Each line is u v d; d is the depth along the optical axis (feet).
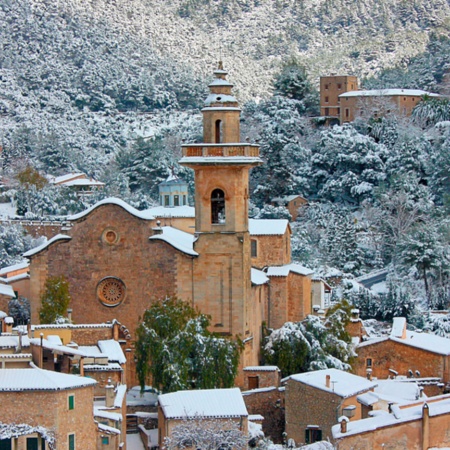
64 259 487.61
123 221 485.56
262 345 517.55
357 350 520.83
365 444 347.97
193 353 449.89
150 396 453.58
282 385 463.42
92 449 344.28
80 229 487.61
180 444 363.97
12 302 524.93
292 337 495.82
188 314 469.57
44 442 327.47
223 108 484.74
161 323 458.91
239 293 478.59
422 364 514.68
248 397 447.42
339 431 355.97
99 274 486.79
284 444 425.28
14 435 324.80
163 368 442.09
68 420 333.42
